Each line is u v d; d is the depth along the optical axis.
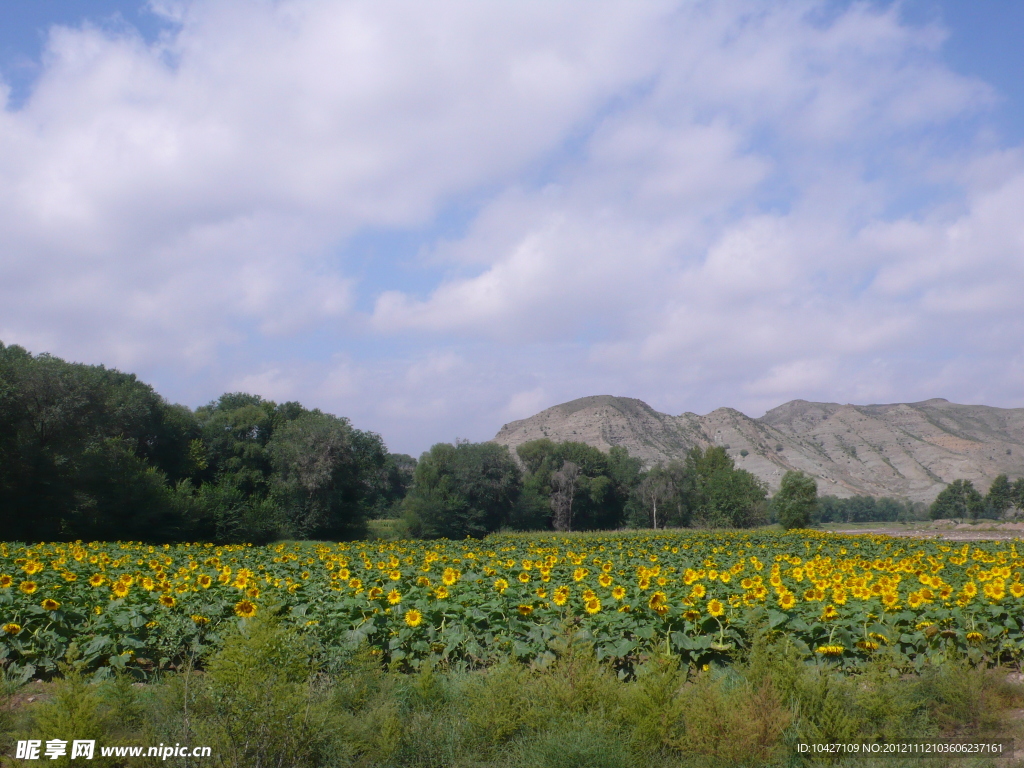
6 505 43.91
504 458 82.31
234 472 70.19
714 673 8.06
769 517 89.75
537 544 32.78
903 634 8.83
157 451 66.56
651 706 6.61
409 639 8.91
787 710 6.67
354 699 7.10
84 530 47.22
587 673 7.23
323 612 9.45
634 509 95.94
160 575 12.56
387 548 28.09
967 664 7.78
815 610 9.23
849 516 160.88
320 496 67.38
